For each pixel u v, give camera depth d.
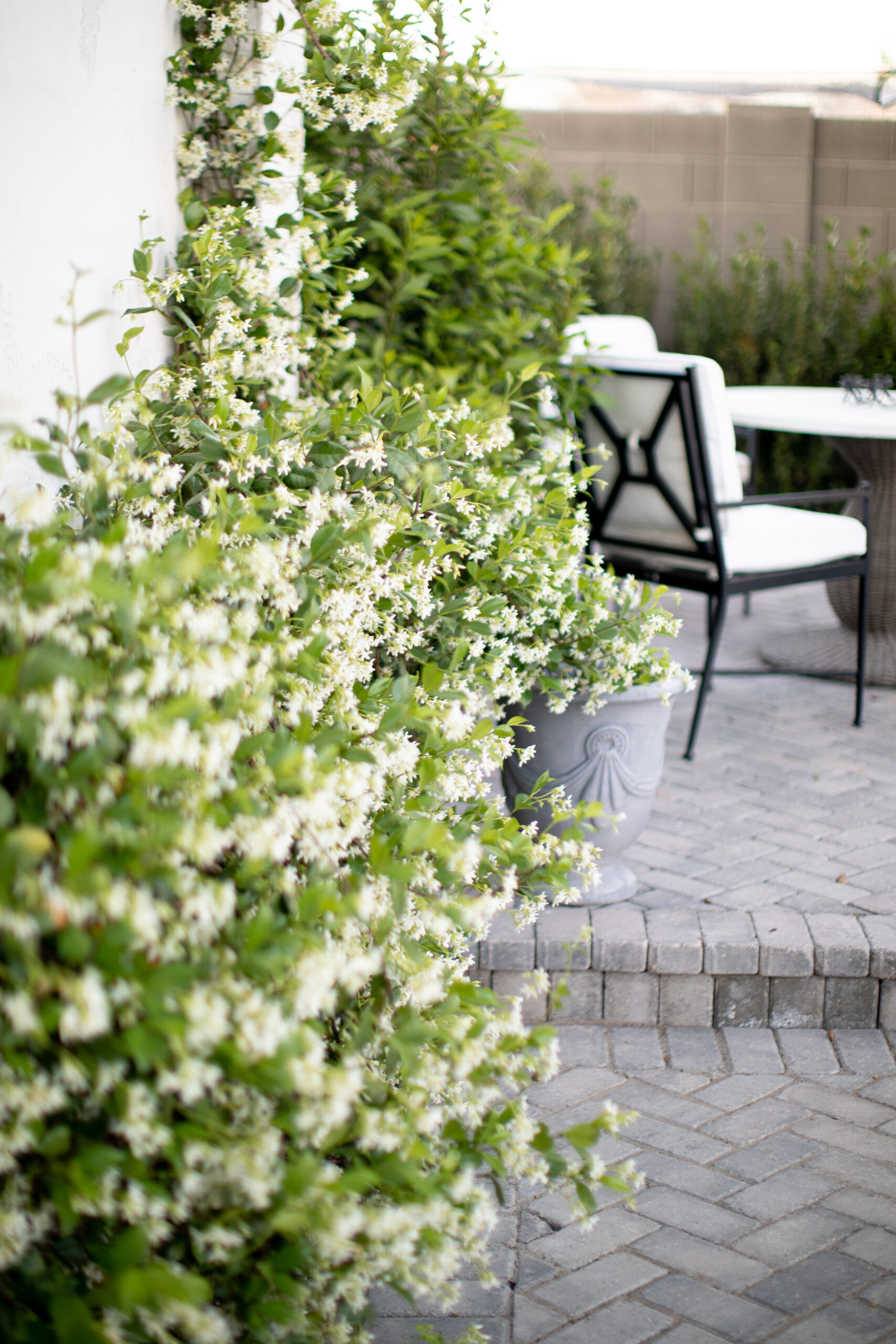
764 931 2.61
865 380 4.65
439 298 3.69
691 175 7.29
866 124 7.15
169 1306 0.99
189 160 2.82
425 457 2.24
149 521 1.84
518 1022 1.46
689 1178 2.08
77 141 2.12
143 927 1.00
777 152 7.17
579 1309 1.78
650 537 3.96
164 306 2.57
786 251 6.88
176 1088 1.07
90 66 2.18
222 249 2.53
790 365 6.66
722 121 7.20
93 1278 1.18
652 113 7.24
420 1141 1.34
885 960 2.55
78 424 2.10
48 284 1.98
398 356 3.54
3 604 1.09
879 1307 1.78
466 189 3.69
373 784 1.52
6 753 1.12
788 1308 1.78
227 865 1.35
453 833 1.77
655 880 2.93
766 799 3.48
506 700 2.62
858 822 3.31
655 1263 1.88
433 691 1.82
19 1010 0.95
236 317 2.45
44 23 1.95
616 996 2.58
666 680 2.65
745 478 5.57
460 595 2.27
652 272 7.13
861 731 4.08
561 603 2.40
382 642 2.05
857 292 6.62
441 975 1.59
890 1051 2.50
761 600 5.95
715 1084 2.37
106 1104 1.10
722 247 7.34
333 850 1.39
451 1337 1.71
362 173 3.64
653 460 3.76
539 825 2.72
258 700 1.38
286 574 1.65
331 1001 1.22
